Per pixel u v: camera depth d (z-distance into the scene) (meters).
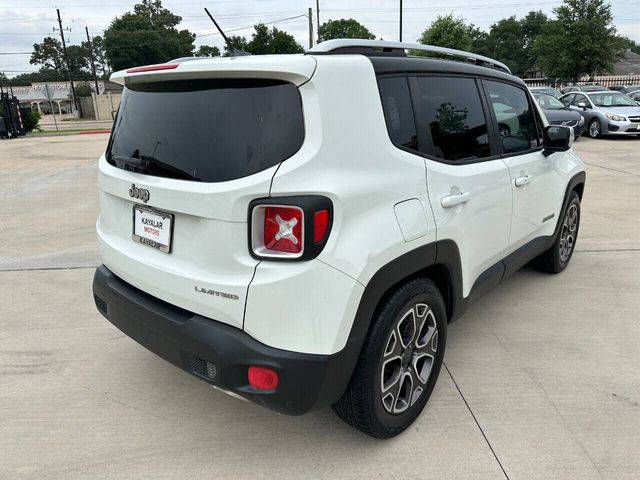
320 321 1.91
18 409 2.73
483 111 3.00
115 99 49.53
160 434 2.53
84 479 2.25
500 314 3.79
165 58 64.75
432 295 2.44
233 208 1.88
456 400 2.76
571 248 4.68
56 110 71.00
